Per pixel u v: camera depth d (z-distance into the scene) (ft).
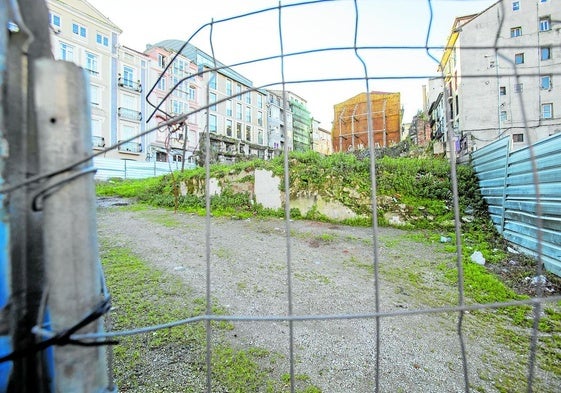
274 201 25.35
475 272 11.13
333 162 24.57
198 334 6.98
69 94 2.20
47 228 2.16
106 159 58.39
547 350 6.46
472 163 21.83
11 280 2.28
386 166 23.21
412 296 9.39
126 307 8.42
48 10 2.77
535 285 9.84
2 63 2.23
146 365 5.84
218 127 88.43
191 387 5.27
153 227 20.38
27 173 2.42
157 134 76.95
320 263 12.96
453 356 6.29
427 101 68.03
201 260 13.17
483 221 17.87
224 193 28.12
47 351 2.38
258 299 9.17
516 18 48.44
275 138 112.27
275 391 5.22
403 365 5.98
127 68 73.20
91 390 2.28
